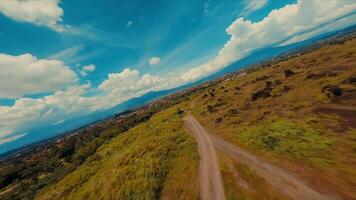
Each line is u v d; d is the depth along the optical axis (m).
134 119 105.62
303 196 14.43
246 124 34.56
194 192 19.81
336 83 35.28
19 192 57.56
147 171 26.14
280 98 40.72
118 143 62.22
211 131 39.66
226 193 18.05
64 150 93.00
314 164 17.73
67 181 44.59
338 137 20.05
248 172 20.52
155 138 44.06
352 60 48.53
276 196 15.45
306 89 39.38
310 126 24.34
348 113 24.22
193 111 69.31
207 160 26.59
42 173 74.25
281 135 25.27
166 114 83.12
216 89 97.88
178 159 29.19
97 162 50.28
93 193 27.61
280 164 19.89
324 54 75.38
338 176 15.23
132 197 21.50
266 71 91.12
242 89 68.31
